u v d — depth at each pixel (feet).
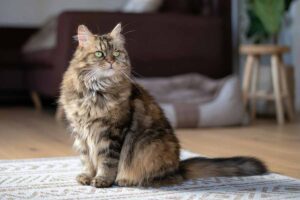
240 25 17.01
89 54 6.55
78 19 13.41
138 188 6.40
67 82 6.75
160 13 14.55
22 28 19.75
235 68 16.79
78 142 6.75
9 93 18.86
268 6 15.23
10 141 10.50
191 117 12.57
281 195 5.99
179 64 14.85
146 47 14.39
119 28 6.84
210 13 15.80
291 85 15.31
